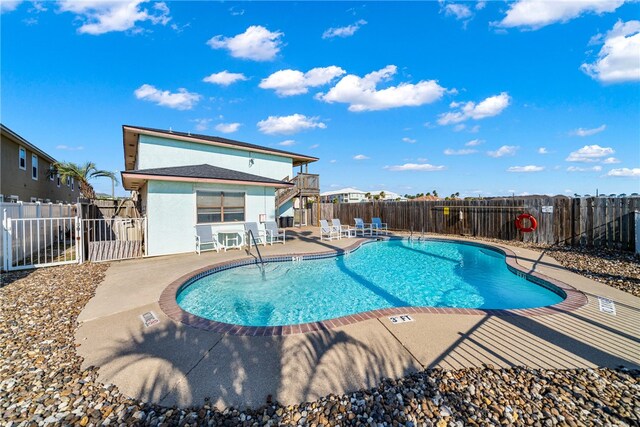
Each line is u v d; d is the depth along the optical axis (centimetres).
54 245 1206
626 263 761
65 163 2127
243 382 270
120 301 504
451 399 245
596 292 534
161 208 1009
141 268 773
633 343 341
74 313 451
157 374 285
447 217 1527
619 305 466
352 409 234
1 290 574
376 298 647
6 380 279
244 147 1702
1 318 433
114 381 275
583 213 1043
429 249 1212
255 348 333
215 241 1088
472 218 1416
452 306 601
